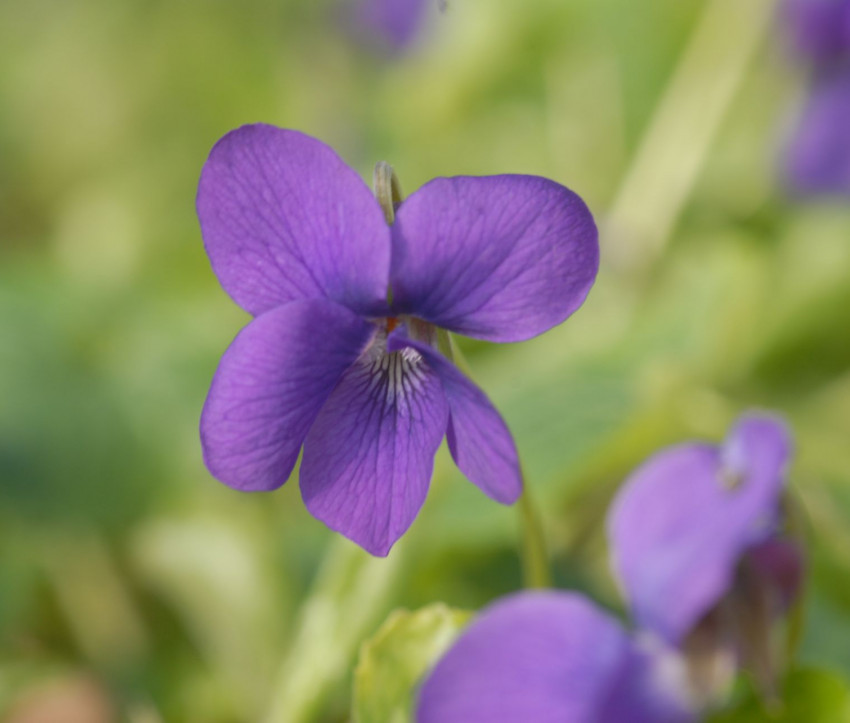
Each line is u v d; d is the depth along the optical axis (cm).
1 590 19
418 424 13
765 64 30
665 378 18
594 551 19
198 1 43
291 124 39
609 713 13
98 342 24
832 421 22
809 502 17
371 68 40
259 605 19
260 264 13
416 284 13
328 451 13
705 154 27
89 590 20
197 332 24
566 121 33
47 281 25
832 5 27
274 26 43
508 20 33
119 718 18
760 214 28
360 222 13
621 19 34
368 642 15
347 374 13
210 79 40
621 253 26
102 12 44
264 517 20
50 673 19
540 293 13
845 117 27
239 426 13
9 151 39
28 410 21
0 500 20
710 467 14
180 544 20
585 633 14
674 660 14
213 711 18
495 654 13
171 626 20
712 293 22
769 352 23
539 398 19
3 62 43
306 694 16
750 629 14
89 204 34
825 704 14
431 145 33
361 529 13
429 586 18
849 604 17
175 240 30
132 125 39
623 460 19
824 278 23
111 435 21
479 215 13
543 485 18
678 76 28
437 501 16
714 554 14
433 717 13
